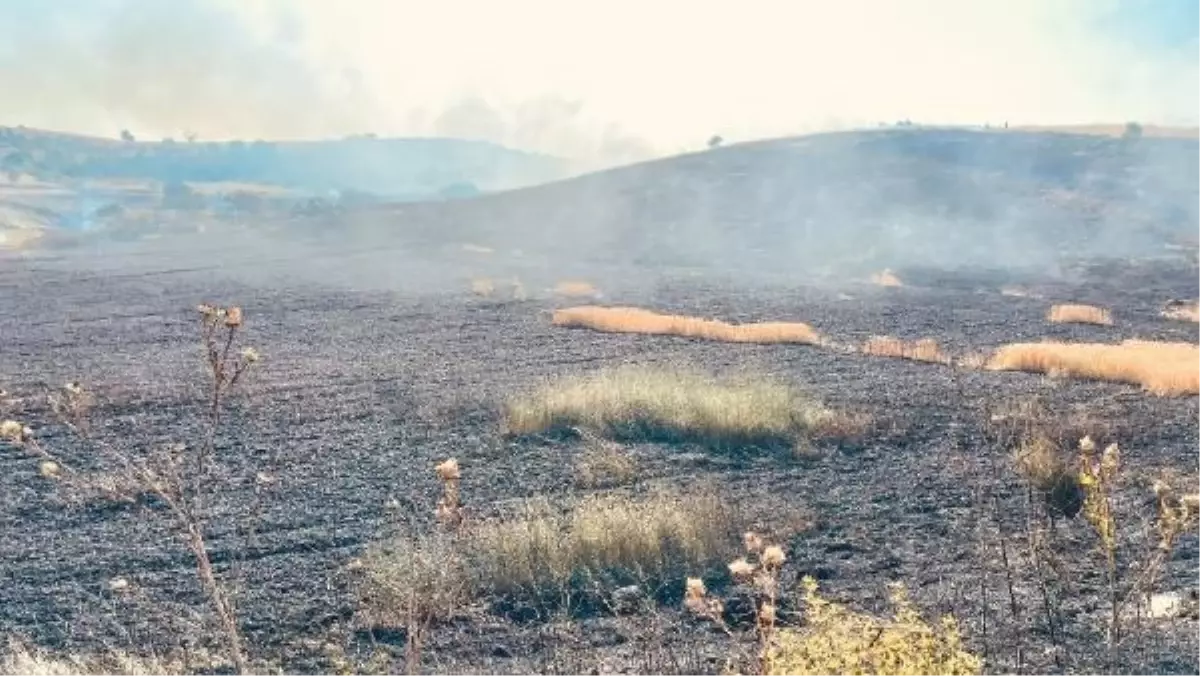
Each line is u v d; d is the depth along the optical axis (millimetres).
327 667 7016
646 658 6852
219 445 14438
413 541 9555
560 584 8203
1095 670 6184
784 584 8406
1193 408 16281
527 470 12734
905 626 3781
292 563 9352
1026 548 9117
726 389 16000
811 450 13312
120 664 6809
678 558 8867
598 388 15578
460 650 7211
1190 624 7078
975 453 13273
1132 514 10305
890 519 10430
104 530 10586
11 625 8070
